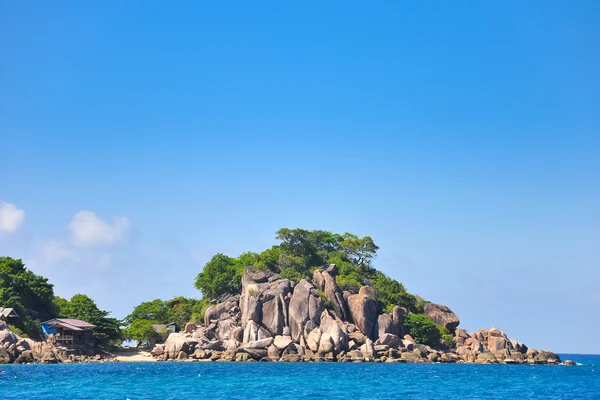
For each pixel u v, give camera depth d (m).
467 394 94.94
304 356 158.50
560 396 94.81
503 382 113.88
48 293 173.75
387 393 93.75
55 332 160.12
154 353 165.88
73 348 158.62
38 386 95.50
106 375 114.38
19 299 162.62
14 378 106.12
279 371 128.00
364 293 175.38
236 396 88.12
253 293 171.62
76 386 96.25
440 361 163.88
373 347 162.50
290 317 167.88
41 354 144.88
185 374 119.19
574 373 140.25
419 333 174.75
